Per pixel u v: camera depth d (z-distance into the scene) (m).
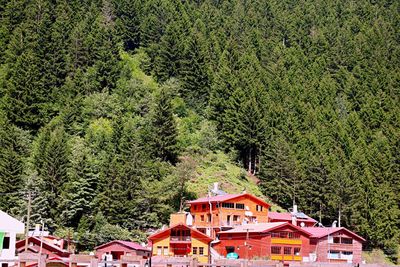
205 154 135.00
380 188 123.62
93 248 94.88
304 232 89.50
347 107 166.38
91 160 112.88
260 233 86.50
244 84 152.00
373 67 185.25
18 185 99.25
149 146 121.69
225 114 143.12
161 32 183.75
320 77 182.50
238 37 194.88
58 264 42.03
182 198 111.25
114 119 133.25
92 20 175.75
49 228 97.25
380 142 141.88
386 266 50.28
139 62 171.00
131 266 52.66
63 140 108.81
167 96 130.62
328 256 93.94
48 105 133.88
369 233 112.56
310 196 120.06
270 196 125.06
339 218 114.69
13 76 132.62
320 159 121.88
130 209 102.56
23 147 114.12
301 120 149.00
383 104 166.00
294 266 47.91
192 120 147.00
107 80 150.62
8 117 126.19
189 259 48.72
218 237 93.62
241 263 45.25
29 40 149.75
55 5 175.38
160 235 84.31
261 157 132.00
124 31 183.25
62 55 148.38
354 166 127.69
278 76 168.25
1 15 168.12
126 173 105.50
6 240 59.72
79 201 100.75
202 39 173.50
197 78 158.38
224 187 121.06
